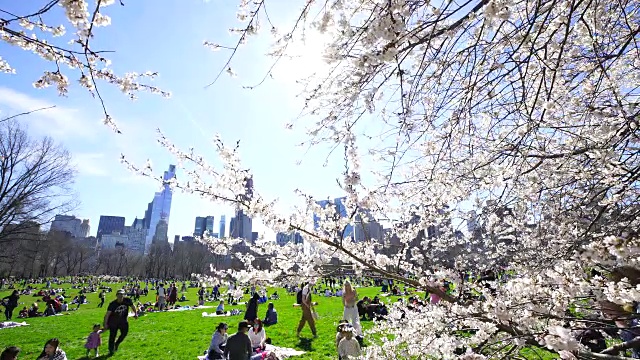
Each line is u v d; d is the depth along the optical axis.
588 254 1.72
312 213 2.76
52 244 58.72
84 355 9.45
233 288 2.74
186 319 15.80
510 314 2.21
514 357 2.39
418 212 3.63
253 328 8.73
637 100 3.28
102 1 2.08
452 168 3.46
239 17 2.71
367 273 2.65
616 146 3.04
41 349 11.02
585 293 2.02
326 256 2.75
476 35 2.82
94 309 25.47
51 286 49.69
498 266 3.84
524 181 3.66
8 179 22.12
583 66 3.29
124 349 10.07
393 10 2.18
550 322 2.11
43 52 2.43
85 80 2.67
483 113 3.39
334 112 2.98
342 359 5.33
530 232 4.20
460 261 3.01
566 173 3.48
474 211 4.12
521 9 2.84
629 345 2.12
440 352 2.67
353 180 2.62
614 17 3.07
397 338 3.03
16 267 57.06
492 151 3.39
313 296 22.12
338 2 2.56
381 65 2.59
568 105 3.20
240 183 2.80
